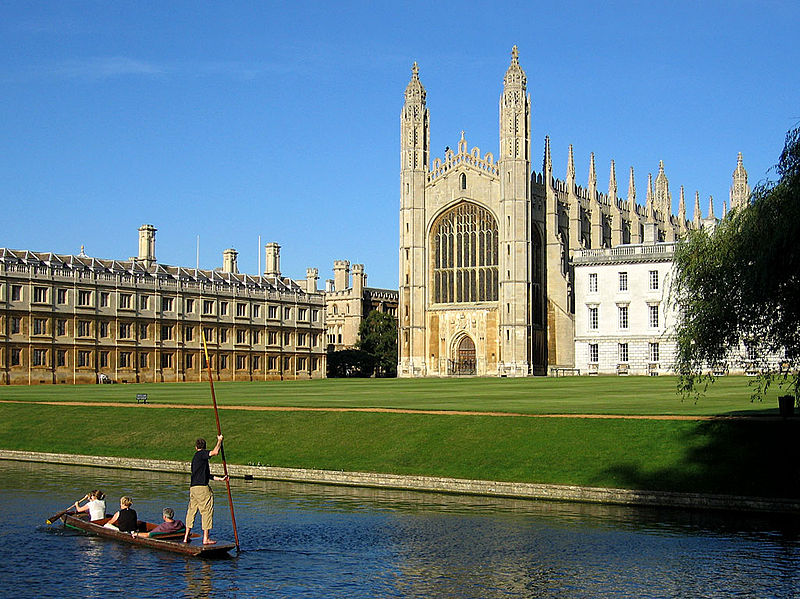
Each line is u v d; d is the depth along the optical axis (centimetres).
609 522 4088
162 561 3462
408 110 15538
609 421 5250
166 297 14112
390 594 3097
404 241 15512
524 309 14450
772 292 4041
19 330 12194
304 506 4475
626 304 12538
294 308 16350
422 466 5150
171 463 5638
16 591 3114
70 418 6669
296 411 6238
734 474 4506
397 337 17650
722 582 3200
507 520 4138
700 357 4588
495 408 6188
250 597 3064
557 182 15862
